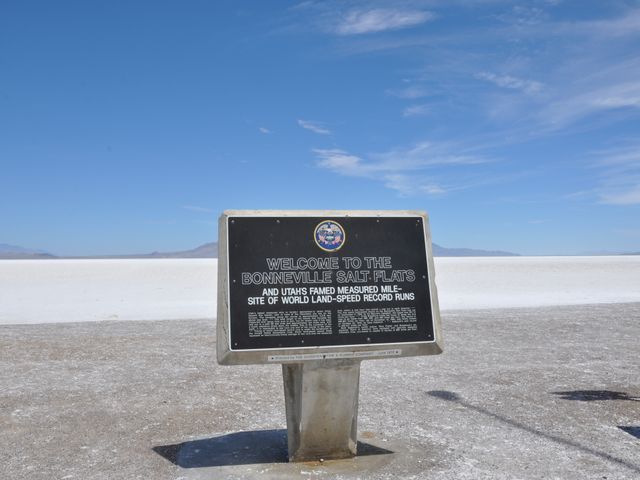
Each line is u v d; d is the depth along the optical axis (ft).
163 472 12.13
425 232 12.82
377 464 12.42
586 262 127.13
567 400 18.06
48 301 56.29
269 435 14.70
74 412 16.80
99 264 124.47
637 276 91.25
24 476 11.97
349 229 12.42
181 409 17.24
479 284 77.51
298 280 12.00
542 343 29.40
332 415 12.31
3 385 20.13
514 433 14.74
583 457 12.92
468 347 28.32
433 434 14.69
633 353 26.50
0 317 42.70
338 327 11.98
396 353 12.19
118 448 13.71
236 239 11.94
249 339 11.59
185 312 46.24
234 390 19.75
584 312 43.39
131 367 23.53
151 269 103.19
